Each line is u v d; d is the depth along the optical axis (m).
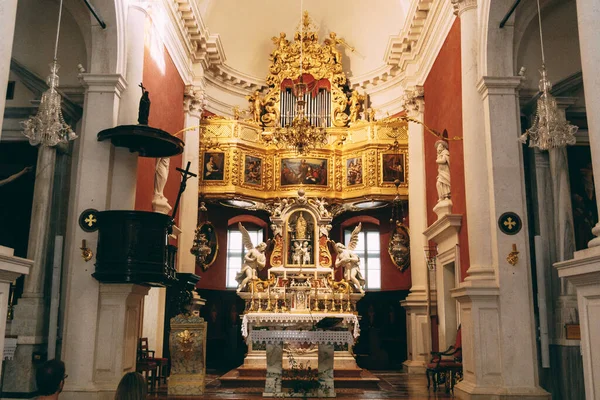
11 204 10.64
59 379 3.92
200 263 16.47
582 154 10.69
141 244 8.88
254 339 9.58
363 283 13.41
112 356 8.98
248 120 17.89
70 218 10.45
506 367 8.91
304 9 18.69
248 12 18.09
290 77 18.11
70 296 9.05
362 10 18.00
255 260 13.36
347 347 12.23
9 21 5.78
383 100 17.81
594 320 5.20
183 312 12.44
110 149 9.59
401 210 17.11
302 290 12.84
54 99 7.58
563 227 10.05
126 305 9.18
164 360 11.29
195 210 15.38
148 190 11.41
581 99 10.51
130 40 10.41
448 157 12.47
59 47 10.42
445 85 12.67
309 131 12.89
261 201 16.89
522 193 9.45
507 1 9.75
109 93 9.75
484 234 9.54
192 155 15.45
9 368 9.14
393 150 16.42
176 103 14.35
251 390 10.70
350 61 18.69
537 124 8.77
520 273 9.18
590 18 5.99
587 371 5.28
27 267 5.43
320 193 16.81
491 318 9.13
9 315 9.54
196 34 15.02
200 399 9.55
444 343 12.66
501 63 9.80
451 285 12.84
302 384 9.85
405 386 11.71
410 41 15.30
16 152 10.80
